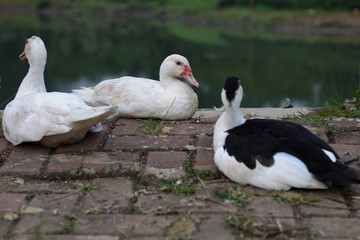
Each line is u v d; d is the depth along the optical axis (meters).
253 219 3.17
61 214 3.26
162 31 24.09
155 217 3.21
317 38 21.45
